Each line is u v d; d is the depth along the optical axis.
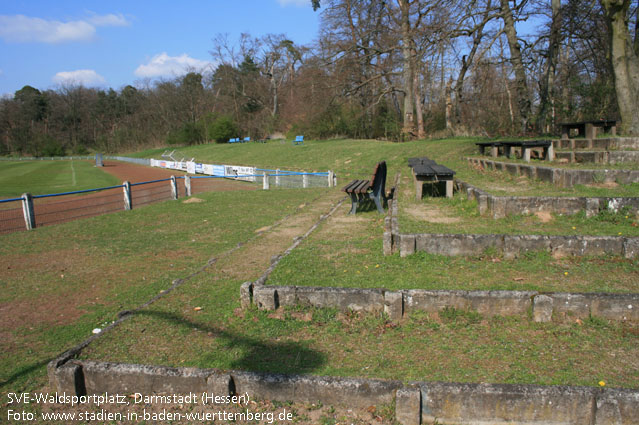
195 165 34.62
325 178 18.72
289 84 64.31
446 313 4.45
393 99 40.94
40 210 16.42
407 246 6.18
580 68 22.62
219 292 5.64
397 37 29.95
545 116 21.80
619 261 5.56
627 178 8.57
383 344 4.08
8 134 95.50
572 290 4.78
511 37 22.31
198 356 3.99
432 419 3.19
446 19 22.56
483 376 3.46
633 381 3.32
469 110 33.53
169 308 5.14
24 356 4.50
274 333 4.39
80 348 4.15
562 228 6.71
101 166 53.59
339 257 6.40
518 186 9.49
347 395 3.34
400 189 12.22
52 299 6.15
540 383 3.32
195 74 83.94
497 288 4.92
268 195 16.05
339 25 33.78
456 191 10.81
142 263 7.87
